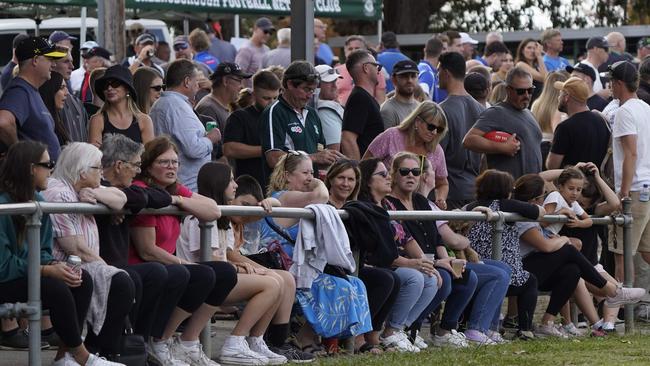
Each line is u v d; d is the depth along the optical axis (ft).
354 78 75.31
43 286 46.73
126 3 122.31
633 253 80.38
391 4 229.45
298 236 57.82
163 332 52.49
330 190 61.31
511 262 69.82
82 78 99.30
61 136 65.10
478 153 80.12
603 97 100.53
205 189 57.57
